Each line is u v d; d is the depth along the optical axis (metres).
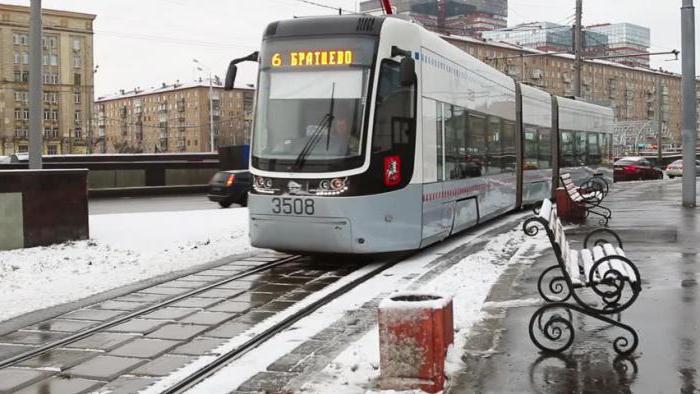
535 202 19.77
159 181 31.27
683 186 18.78
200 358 6.11
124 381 5.60
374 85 10.16
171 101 126.31
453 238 13.83
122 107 139.88
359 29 10.41
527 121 18.84
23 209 12.52
